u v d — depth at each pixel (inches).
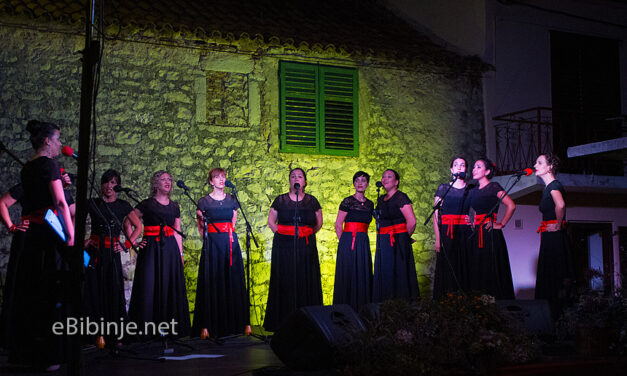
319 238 319.9
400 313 181.0
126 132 291.4
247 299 257.6
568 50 396.5
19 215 271.7
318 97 327.9
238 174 308.8
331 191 325.7
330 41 327.0
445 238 267.9
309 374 172.7
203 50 307.4
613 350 190.1
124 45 294.0
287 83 323.0
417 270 334.6
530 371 170.6
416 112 346.9
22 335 182.1
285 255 266.7
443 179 347.6
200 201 255.9
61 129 281.4
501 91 369.1
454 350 167.9
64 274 152.3
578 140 392.2
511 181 337.7
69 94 283.7
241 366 196.5
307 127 325.1
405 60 340.2
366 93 338.3
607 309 195.3
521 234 361.7
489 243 263.7
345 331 178.5
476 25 365.4
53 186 183.5
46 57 281.1
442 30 372.5
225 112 310.7
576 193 371.2
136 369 192.2
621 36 411.8
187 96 303.3
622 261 389.4
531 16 383.2
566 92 391.9
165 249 239.0
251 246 306.7
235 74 313.7
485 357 170.6
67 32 283.0
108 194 238.2
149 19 294.8
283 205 268.8
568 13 394.9
